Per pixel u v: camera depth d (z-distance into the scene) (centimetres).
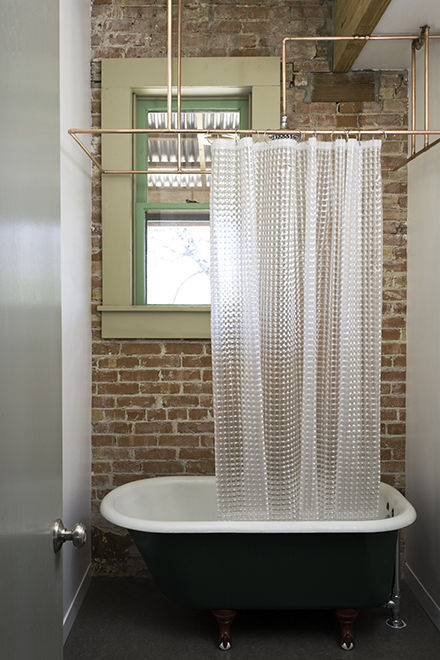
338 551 218
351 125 293
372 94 292
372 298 225
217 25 290
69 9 244
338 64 281
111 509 230
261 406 219
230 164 220
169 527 213
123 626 242
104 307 288
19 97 80
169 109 227
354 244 223
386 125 293
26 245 84
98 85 291
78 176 261
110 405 294
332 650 225
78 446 262
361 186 223
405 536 291
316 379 230
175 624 244
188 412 295
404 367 294
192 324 291
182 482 276
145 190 302
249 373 219
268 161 218
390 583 224
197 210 301
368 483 227
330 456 229
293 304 221
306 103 293
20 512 82
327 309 229
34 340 88
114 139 286
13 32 78
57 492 103
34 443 88
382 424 295
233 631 239
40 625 92
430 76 262
